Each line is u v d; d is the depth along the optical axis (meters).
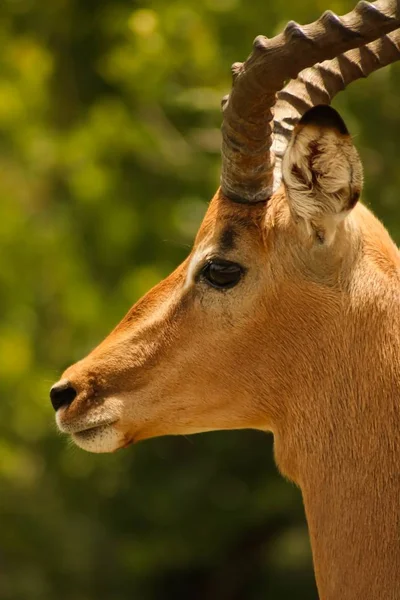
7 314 16.69
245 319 6.13
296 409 6.12
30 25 18.61
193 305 6.24
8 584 17.23
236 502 15.76
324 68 6.55
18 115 16.72
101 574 17.55
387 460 5.93
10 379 15.71
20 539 17.62
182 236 15.99
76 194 16.16
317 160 5.79
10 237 16.58
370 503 5.93
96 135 16.02
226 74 14.53
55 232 16.78
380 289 6.02
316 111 5.66
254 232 6.10
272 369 6.14
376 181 13.02
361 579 5.89
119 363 6.41
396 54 6.52
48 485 17.75
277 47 5.70
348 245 6.00
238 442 15.81
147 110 16.44
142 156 16.30
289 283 6.04
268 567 17.33
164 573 17.62
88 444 6.48
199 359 6.23
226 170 6.16
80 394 6.45
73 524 17.55
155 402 6.35
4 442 15.87
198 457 16.16
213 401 6.27
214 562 16.92
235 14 14.52
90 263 17.00
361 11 5.54
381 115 12.97
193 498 15.81
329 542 6.01
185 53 14.45
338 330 6.02
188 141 15.83
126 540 16.42
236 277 6.14
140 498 16.14
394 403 5.95
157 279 15.41
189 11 14.65
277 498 15.47
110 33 16.98
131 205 16.50
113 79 16.83
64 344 16.80
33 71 17.09
